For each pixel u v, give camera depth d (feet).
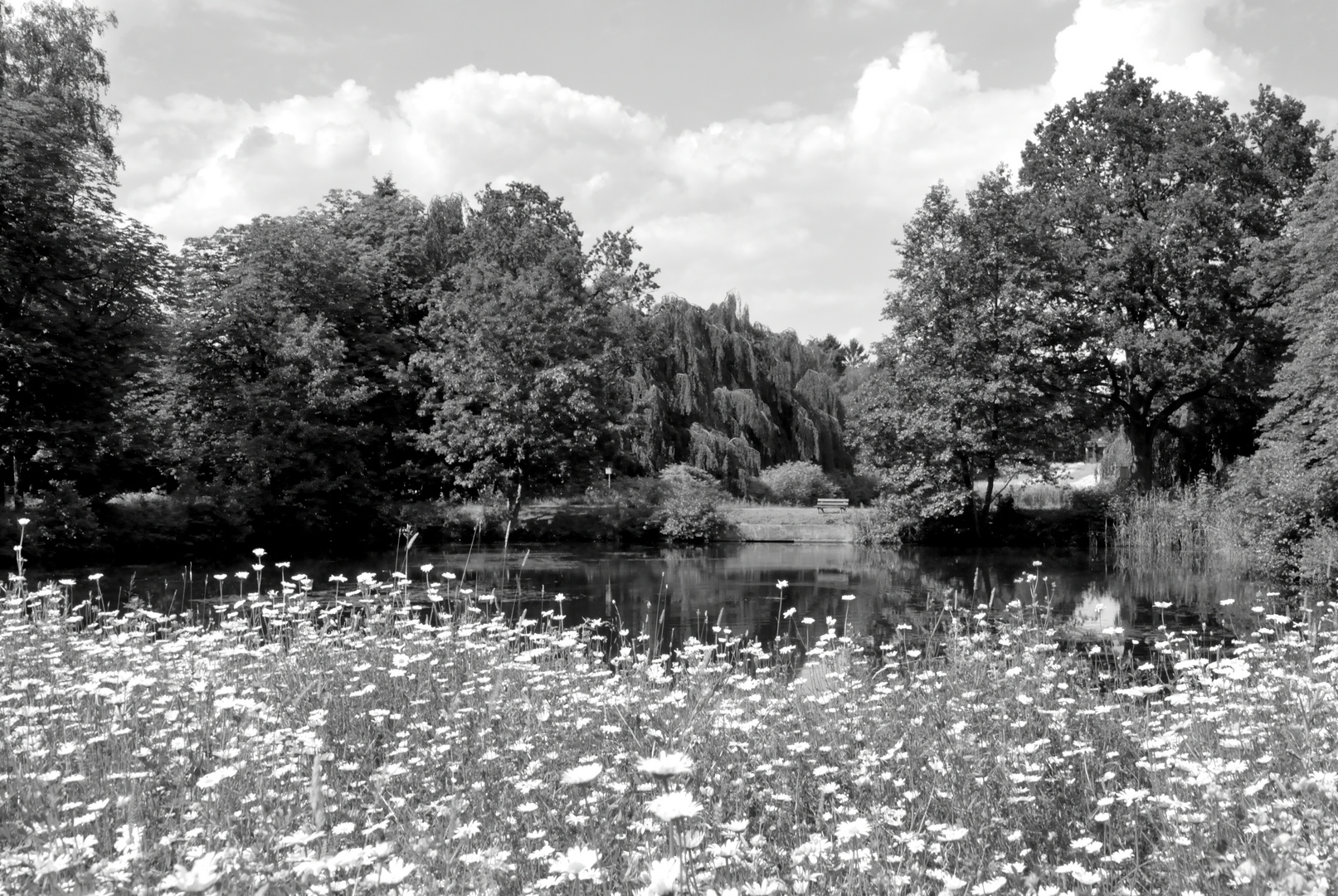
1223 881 10.14
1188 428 128.36
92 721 18.17
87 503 84.17
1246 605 59.52
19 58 104.22
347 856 9.27
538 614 56.49
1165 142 120.98
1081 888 10.96
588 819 12.87
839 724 20.48
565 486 125.70
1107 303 120.88
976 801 14.99
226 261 118.32
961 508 114.01
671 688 25.55
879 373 121.70
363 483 111.34
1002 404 114.32
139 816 12.44
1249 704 20.26
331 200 139.95
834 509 137.39
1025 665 28.12
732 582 77.71
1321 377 82.53
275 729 18.26
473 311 118.42
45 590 31.86
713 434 148.46
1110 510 111.55
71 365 90.07
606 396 125.08
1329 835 10.69
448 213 146.92
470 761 16.53
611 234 137.69
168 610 49.39
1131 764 18.57
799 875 10.40
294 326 108.68
